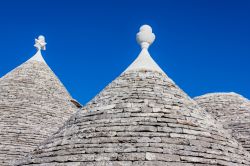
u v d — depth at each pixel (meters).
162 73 10.48
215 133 8.76
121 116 8.73
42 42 18.03
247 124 13.19
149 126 8.33
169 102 9.19
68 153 8.12
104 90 10.04
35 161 8.42
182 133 8.27
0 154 12.35
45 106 14.95
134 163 7.48
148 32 11.09
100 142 8.12
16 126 13.52
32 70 16.72
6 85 15.60
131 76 10.21
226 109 14.40
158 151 7.72
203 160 7.76
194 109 9.35
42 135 13.52
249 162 8.53
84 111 9.48
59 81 17.33
